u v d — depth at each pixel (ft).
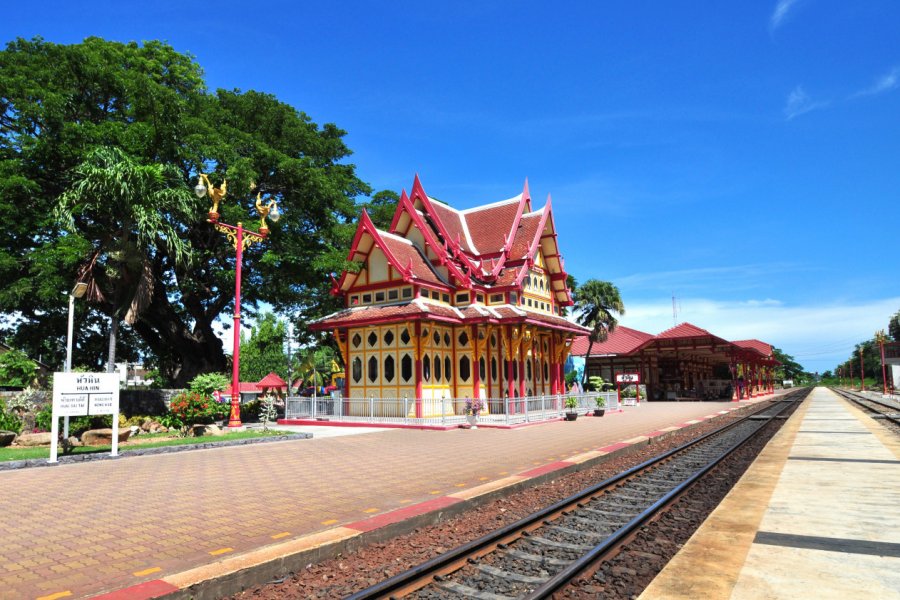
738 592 17.48
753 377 237.04
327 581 19.99
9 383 71.72
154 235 62.44
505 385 96.89
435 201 107.24
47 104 73.51
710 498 33.78
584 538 25.25
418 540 24.99
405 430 75.20
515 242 104.42
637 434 67.92
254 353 224.53
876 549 21.58
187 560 21.08
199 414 66.33
